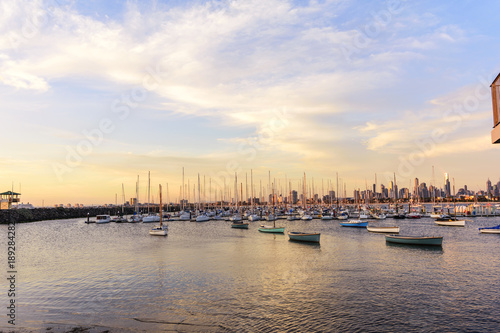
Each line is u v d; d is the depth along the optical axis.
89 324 23.52
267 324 23.36
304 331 22.23
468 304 27.27
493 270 38.94
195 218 133.12
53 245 64.31
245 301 28.11
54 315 25.20
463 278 35.31
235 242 66.75
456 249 54.53
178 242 67.56
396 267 40.88
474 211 135.00
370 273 37.72
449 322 23.72
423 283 33.41
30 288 32.38
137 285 33.22
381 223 108.56
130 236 80.38
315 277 36.00
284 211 155.88
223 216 139.75
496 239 66.75
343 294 29.89
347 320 24.02
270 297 29.12
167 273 38.31
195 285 33.09
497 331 22.27
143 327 22.95
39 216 142.88
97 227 109.38
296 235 67.12
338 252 52.81
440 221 101.75
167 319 24.34
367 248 56.72
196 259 47.19
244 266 41.97
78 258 48.78
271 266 41.88
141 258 48.31
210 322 23.75
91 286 32.97
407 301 28.00
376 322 23.69
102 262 45.38
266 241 68.06
